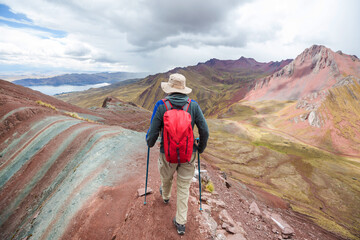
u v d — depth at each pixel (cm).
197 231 282
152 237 262
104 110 3562
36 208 449
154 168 530
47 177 555
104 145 654
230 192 765
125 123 3062
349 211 5241
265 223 589
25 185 539
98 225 307
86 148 651
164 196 319
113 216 329
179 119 211
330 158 10338
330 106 17038
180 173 252
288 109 19612
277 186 6488
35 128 812
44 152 662
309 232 1041
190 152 222
